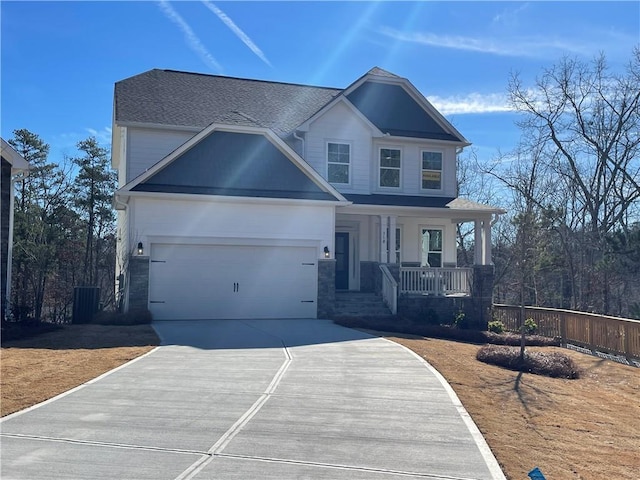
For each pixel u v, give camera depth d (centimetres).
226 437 682
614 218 3266
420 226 2469
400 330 1775
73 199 4006
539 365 1324
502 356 1343
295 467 593
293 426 732
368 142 2314
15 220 2980
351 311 2038
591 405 1052
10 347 1288
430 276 2209
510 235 3650
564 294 3312
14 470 568
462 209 2211
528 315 2097
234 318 1848
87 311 1816
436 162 2453
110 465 585
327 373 1056
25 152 3944
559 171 3419
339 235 2320
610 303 3084
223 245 1845
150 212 1777
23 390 894
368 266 2322
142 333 1499
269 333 1548
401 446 670
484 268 2244
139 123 2086
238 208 1861
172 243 1794
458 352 1439
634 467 705
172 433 693
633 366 1533
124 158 2253
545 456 707
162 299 1784
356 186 2289
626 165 3238
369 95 2475
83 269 3888
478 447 676
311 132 2230
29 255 2975
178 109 2231
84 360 1141
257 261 1878
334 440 682
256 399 860
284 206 1906
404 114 2484
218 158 1895
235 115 2089
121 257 2191
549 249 2994
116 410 788
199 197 1800
